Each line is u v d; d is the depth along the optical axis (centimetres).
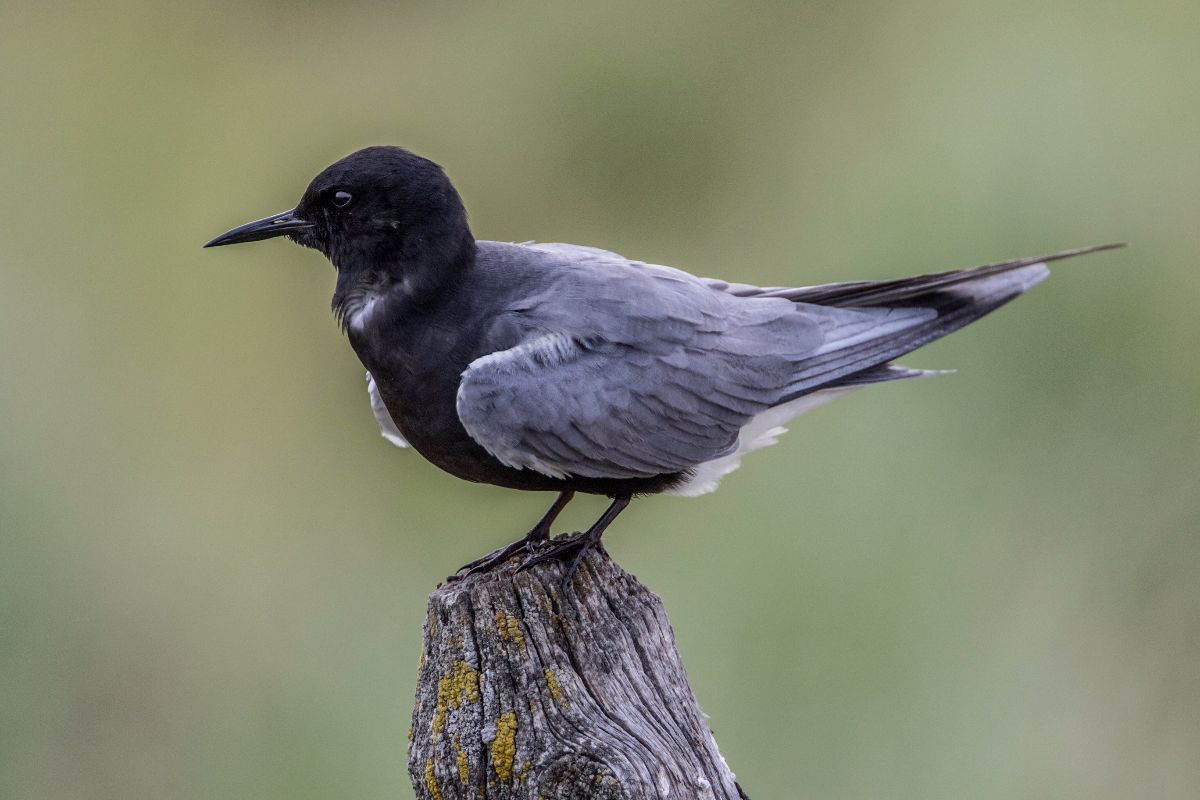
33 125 1847
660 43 1806
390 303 897
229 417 1670
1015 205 1538
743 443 967
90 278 1753
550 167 1794
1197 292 1480
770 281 1683
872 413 1399
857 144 1716
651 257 1761
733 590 1348
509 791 696
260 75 1873
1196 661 1388
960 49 1688
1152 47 1587
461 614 730
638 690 723
